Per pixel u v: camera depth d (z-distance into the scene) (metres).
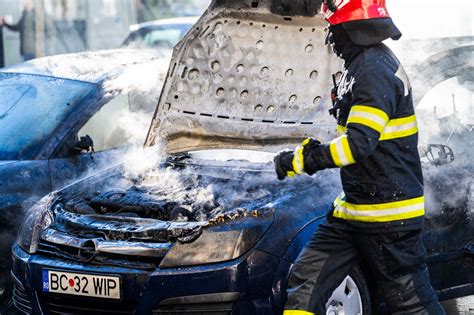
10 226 8.11
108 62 9.66
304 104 7.19
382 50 5.57
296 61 7.17
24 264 6.72
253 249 6.08
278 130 7.23
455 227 7.09
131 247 6.31
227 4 7.16
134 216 6.79
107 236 6.51
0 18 18.55
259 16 7.14
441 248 7.01
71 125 8.73
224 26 7.25
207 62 7.36
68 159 8.56
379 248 5.65
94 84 9.17
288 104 7.23
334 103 5.82
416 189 5.64
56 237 6.69
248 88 7.32
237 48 7.29
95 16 20.33
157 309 6.14
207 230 6.17
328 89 7.12
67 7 19.88
